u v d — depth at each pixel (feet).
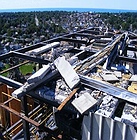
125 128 13.04
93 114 13.96
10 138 22.36
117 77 20.80
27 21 497.46
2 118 26.43
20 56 28.35
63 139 16.49
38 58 26.96
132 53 36.70
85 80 17.78
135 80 20.07
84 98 15.16
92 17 560.20
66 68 18.75
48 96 16.30
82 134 14.82
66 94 16.35
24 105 17.02
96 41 39.22
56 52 28.27
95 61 23.66
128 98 15.38
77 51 32.04
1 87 25.12
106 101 15.40
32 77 16.79
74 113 15.20
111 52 26.94
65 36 43.78
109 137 13.80
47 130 15.72
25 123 17.08
